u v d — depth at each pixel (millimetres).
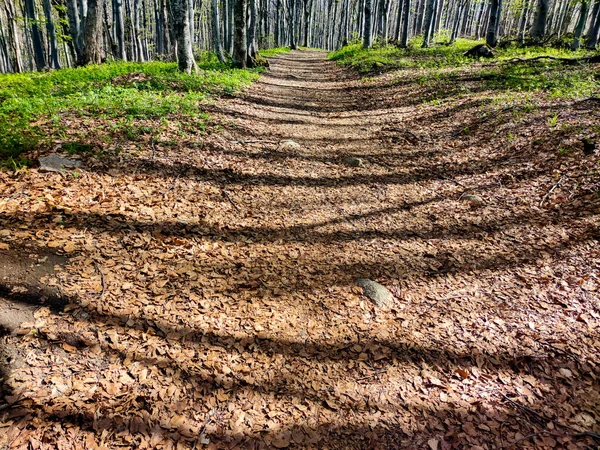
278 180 7371
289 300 4438
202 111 9758
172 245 4914
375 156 9000
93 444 2754
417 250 5566
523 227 5902
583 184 6383
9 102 8438
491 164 7926
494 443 3086
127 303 3928
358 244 5648
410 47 26375
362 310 4398
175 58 24625
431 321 4312
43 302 3689
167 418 3043
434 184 7605
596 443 3080
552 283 4762
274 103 12883
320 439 3061
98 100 8734
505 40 22000
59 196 5176
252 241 5402
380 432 3148
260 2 40406
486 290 4773
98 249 4512
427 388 3551
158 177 6348
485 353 3918
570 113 8625
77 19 19703
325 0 79312
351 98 14703
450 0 48969
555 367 3752
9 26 26234
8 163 5574
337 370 3674
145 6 41188
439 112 11266
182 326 3838
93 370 3248
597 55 13820
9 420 2750
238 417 3152
